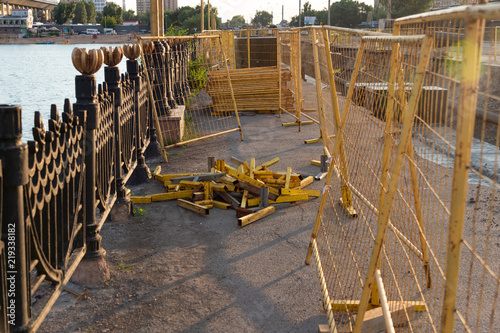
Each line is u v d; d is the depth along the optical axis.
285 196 6.26
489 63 1.51
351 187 4.96
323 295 3.68
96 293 4.04
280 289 4.12
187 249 4.98
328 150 7.64
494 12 1.38
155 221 5.82
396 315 3.33
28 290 2.65
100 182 4.62
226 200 6.41
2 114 2.33
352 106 4.55
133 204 6.30
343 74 5.21
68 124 3.44
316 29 6.49
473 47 1.53
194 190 6.60
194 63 18.77
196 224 5.71
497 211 5.80
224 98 14.09
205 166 8.56
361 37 3.73
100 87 4.74
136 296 4.00
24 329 2.54
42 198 2.92
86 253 4.22
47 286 3.55
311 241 4.55
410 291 3.83
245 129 12.10
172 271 4.46
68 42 170.50
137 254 4.85
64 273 3.36
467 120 1.59
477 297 3.94
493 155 8.45
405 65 3.03
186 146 10.30
